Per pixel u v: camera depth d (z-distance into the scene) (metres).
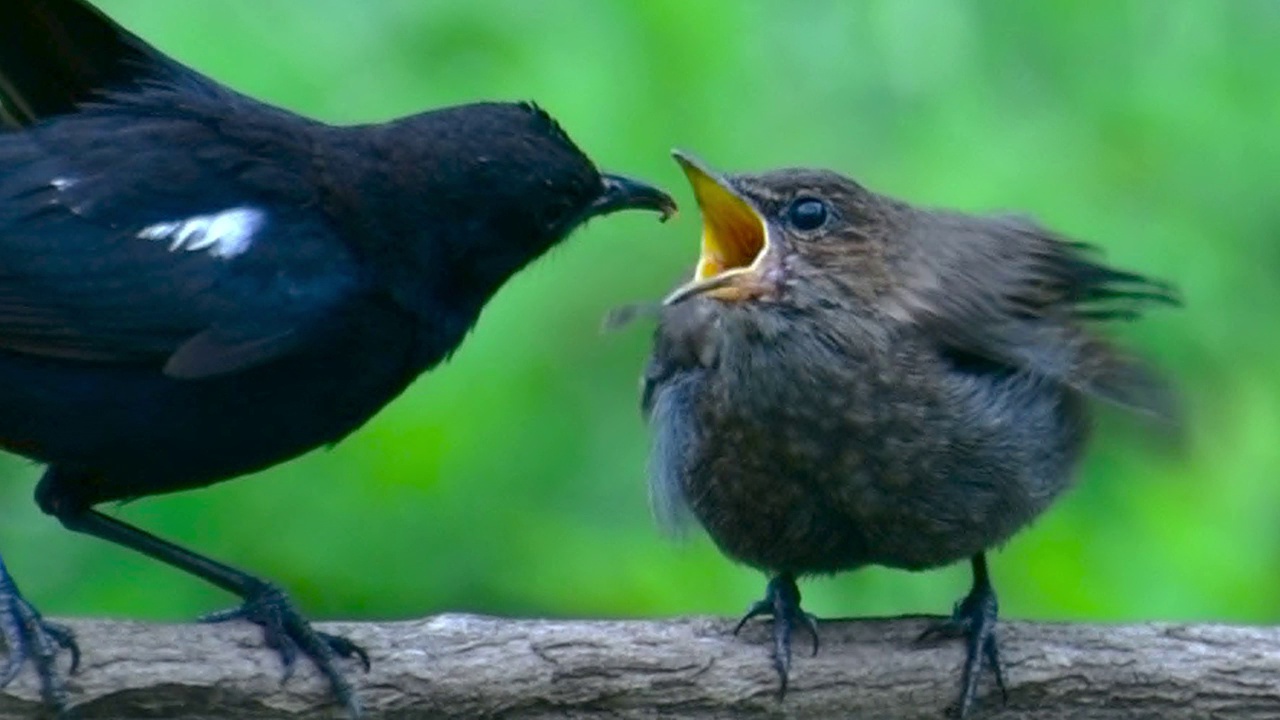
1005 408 14.08
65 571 16.25
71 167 13.61
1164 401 14.41
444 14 16.11
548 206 13.88
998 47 16.36
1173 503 16.16
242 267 13.50
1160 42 16.39
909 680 13.75
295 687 13.20
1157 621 14.73
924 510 14.05
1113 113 16.30
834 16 16.30
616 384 16.16
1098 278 14.69
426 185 13.72
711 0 16.14
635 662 13.52
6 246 13.46
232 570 13.59
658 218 16.19
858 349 13.99
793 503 14.14
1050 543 16.17
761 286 14.10
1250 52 16.38
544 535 16.09
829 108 16.19
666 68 16.08
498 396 16.02
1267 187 16.30
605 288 16.16
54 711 12.91
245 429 13.60
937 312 14.16
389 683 13.30
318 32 16.03
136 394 13.45
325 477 16.12
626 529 16.16
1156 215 16.20
